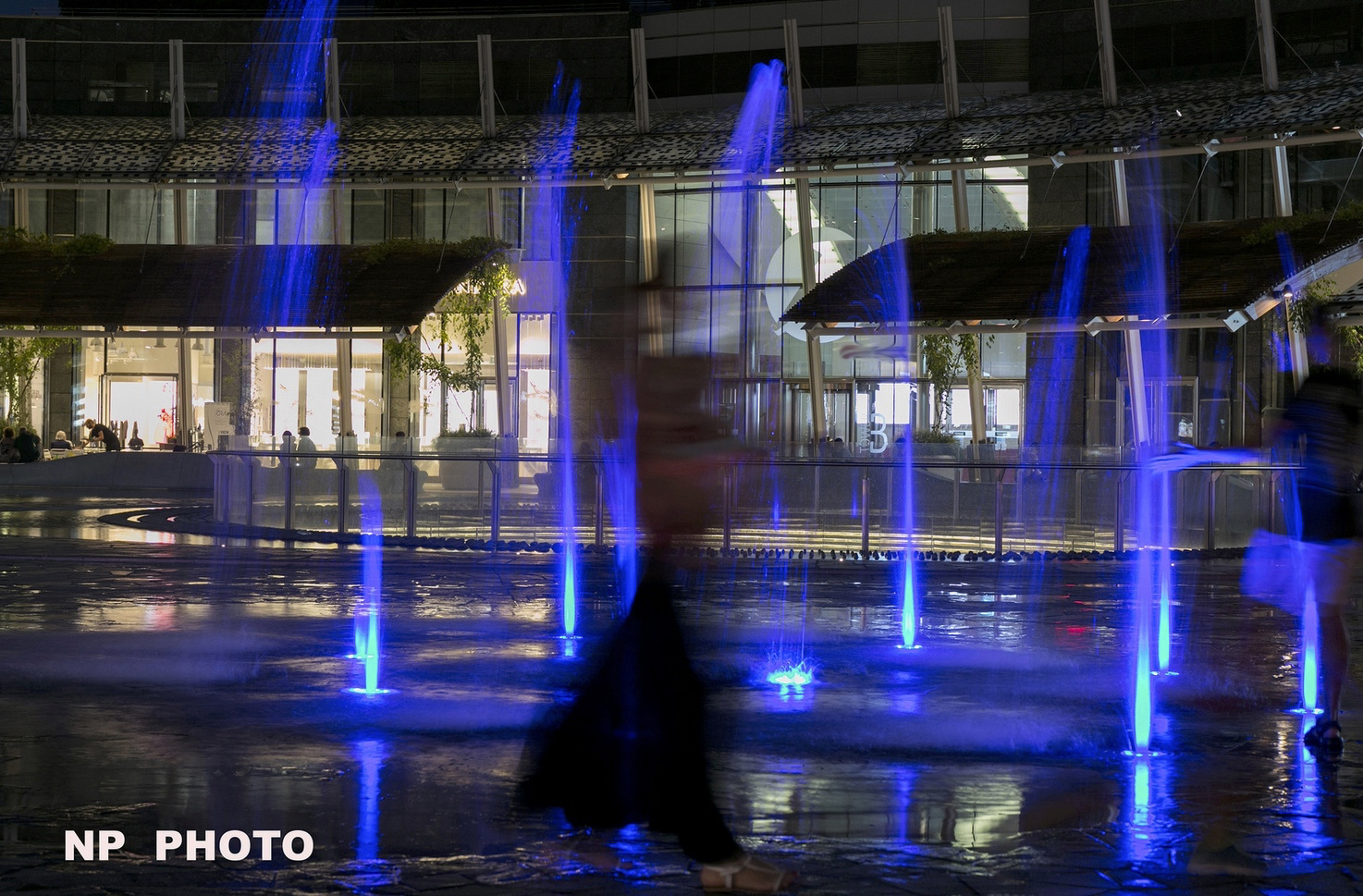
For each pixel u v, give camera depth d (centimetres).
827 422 4972
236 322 3562
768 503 2203
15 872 473
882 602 1470
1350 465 737
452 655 1034
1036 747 710
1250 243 3125
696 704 473
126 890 454
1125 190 4147
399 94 5462
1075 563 2044
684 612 488
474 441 2442
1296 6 4691
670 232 5147
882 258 3547
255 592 1476
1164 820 561
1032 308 3112
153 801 576
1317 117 3359
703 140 4156
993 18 5066
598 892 458
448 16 5575
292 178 4209
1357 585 1684
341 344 4519
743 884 460
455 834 528
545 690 873
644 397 491
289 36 5541
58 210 5512
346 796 587
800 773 643
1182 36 4853
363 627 1196
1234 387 4488
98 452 4659
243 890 457
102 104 5506
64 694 837
